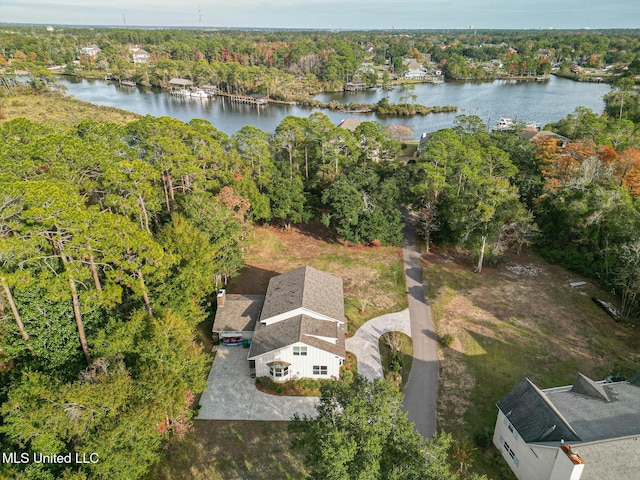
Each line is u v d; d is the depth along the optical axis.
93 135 45.47
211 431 27.72
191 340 28.77
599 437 21.89
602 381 29.98
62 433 20.70
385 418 18.84
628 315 39.09
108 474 20.97
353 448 17.42
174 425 25.09
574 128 85.38
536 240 51.91
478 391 31.31
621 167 54.78
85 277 26.05
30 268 27.28
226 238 40.59
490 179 48.84
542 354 34.84
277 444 26.88
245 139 57.00
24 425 20.58
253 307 37.09
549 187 52.09
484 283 45.25
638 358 34.25
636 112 96.69
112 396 21.00
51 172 34.88
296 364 31.30
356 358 34.41
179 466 25.39
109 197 34.06
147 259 28.78
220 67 162.88
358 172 54.09
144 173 36.59
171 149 43.62
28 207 25.80
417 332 37.84
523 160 64.88
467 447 26.88
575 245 48.78
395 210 51.38
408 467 17.97
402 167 58.97
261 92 155.62
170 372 24.66
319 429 19.25
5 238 26.80
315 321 32.69
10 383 24.33
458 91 166.62
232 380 31.88
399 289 44.25
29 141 43.41
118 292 26.91
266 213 52.69
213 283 40.84
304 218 54.78
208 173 52.41
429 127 113.75
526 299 42.16
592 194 47.16
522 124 95.00
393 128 96.00
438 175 50.12
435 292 43.66
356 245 53.44
